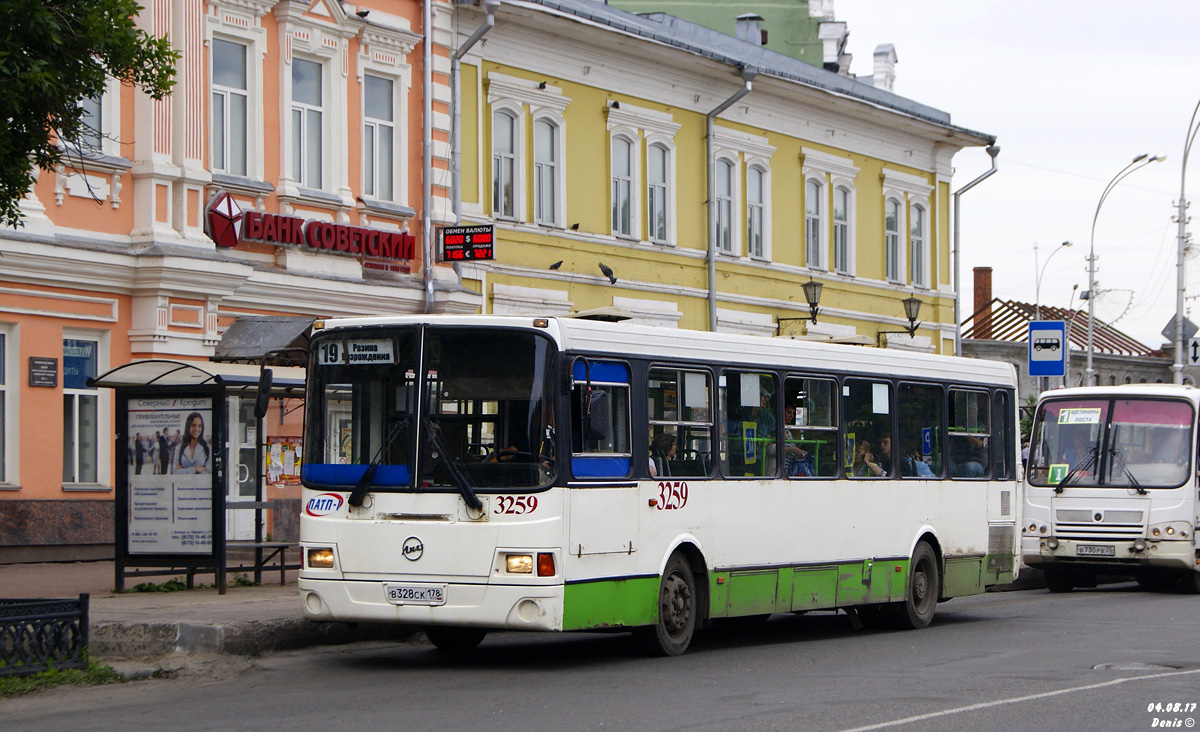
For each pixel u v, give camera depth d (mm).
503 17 30953
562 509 13219
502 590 13070
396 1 28891
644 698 11867
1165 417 25516
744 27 46125
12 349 22422
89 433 23594
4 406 22422
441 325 13617
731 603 15461
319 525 13688
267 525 25281
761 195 38562
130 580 20094
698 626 15383
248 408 25062
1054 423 26344
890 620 18406
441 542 13227
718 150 36875
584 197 33219
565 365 13477
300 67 27203
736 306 37438
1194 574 25469
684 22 38969
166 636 14211
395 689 12406
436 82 29578
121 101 23688
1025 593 26125
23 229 22125
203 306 24516
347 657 14656
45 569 21688
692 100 36219
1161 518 25047
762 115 38406
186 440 18062
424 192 28828
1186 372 43656
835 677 13258
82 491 23250
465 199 30281
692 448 15086
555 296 32094
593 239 33188
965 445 19750
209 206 24812
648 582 14289
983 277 59312
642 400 14406
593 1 35969
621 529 13945
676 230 35594
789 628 18688
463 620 13141
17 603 12352
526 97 31719
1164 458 25297
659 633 14578
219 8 25219
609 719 10789
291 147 26641
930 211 44906
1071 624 18781
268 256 26109
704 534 15094
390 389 13641
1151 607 21672
